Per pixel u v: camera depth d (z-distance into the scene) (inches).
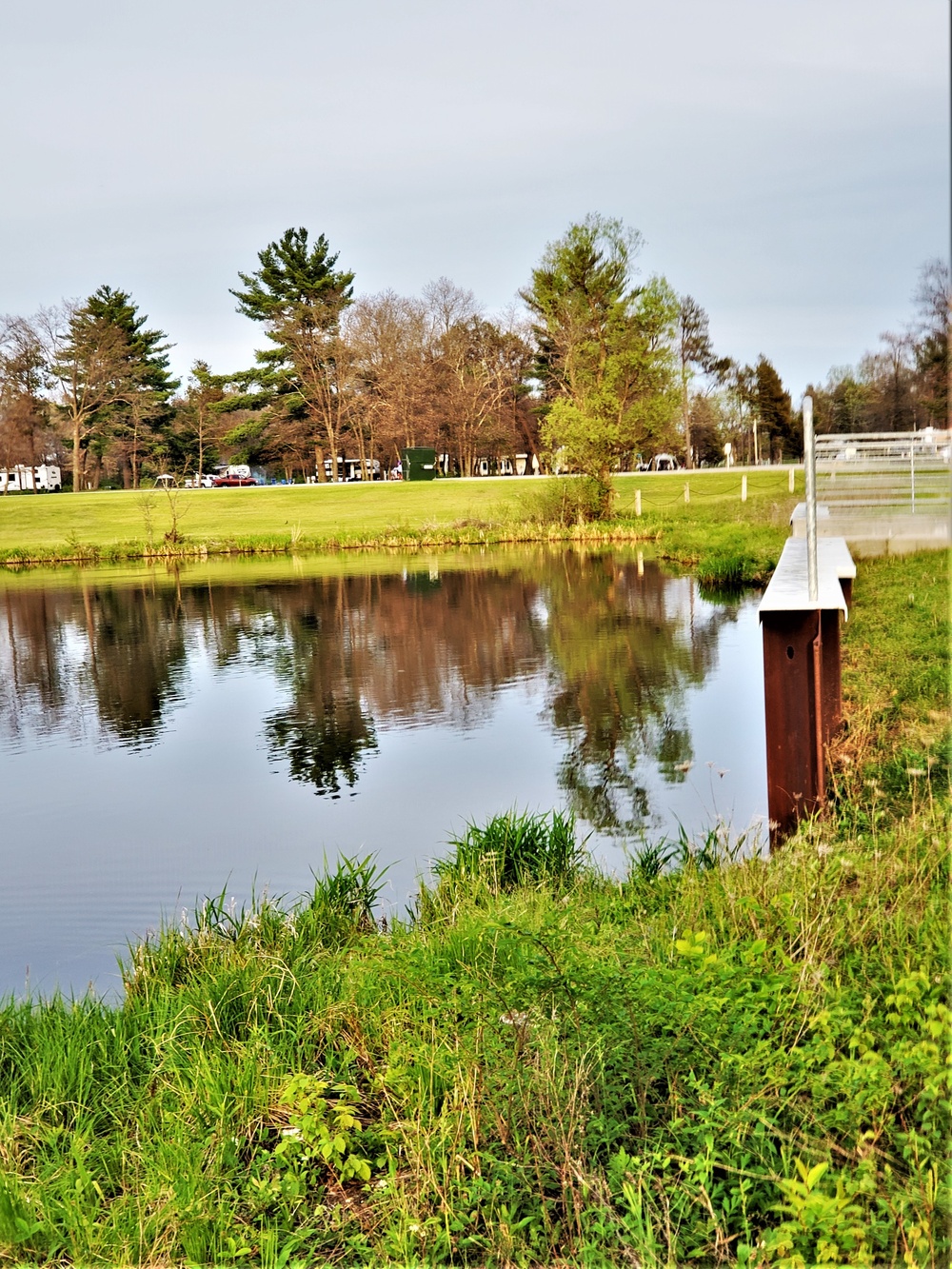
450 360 3048.7
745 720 444.5
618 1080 123.6
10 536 1904.5
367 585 1101.1
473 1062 134.0
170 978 211.0
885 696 337.7
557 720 464.4
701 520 1497.3
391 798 366.0
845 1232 89.6
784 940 159.8
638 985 130.9
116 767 438.6
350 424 3083.2
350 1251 114.7
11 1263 116.1
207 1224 119.0
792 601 226.8
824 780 245.6
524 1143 120.6
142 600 1071.6
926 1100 101.8
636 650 629.6
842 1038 121.5
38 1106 152.9
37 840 343.0
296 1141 128.8
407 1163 128.5
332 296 2994.6
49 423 3046.3
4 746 487.2
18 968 243.4
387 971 177.9
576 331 1839.3
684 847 261.6
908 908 157.9
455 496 2140.7
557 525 1603.1
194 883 297.7
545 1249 106.6
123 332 3009.4
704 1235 99.5
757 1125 109.3
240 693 582.6
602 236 1822.1
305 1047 162.4
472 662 626.5
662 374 1748.3
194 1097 146.5
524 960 163.0
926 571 577.9
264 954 211.8
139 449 3225.9
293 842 328.5
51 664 716.0
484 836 280.7
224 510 2139.5
